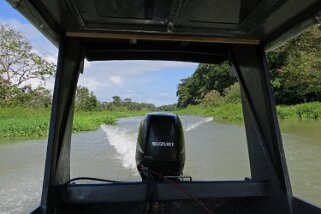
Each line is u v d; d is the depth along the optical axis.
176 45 2.51
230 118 19.77
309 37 23.44
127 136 10.40
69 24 1.83
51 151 1.75
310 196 4.19
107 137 10.47
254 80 2.20
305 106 21.12
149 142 2.54
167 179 2.04
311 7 1.62
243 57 2.34
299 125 14.53
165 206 2.15
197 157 6.52
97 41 2.36
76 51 2.15
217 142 8.64
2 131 12.09
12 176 5.64
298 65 24.30
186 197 1.97
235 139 9.19
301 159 6.41
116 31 1.96
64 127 1.99
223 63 2.82
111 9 1.67
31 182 5.27
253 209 2.12
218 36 2.05
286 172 1.91
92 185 1.90
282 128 13.08
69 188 1.88
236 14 1.71
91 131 13.05
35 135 12.10
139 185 1.94
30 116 19.11
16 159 7.21
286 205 1.88
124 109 54.41
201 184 2.00
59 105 1.83
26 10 1.46
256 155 2.27
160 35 2.03
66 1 1.53
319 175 5.18
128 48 2.49
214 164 5.85
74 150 7.77
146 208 2.02
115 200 1.90
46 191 1.68
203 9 1.63
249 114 2.35
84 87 34.91
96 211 2.10
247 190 2.04
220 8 1.63
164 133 2.56
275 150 2.00
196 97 50.91
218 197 2.01
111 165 5.96
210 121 18.27
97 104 38.72
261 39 2.10
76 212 2.04
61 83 1.85
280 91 27.22
